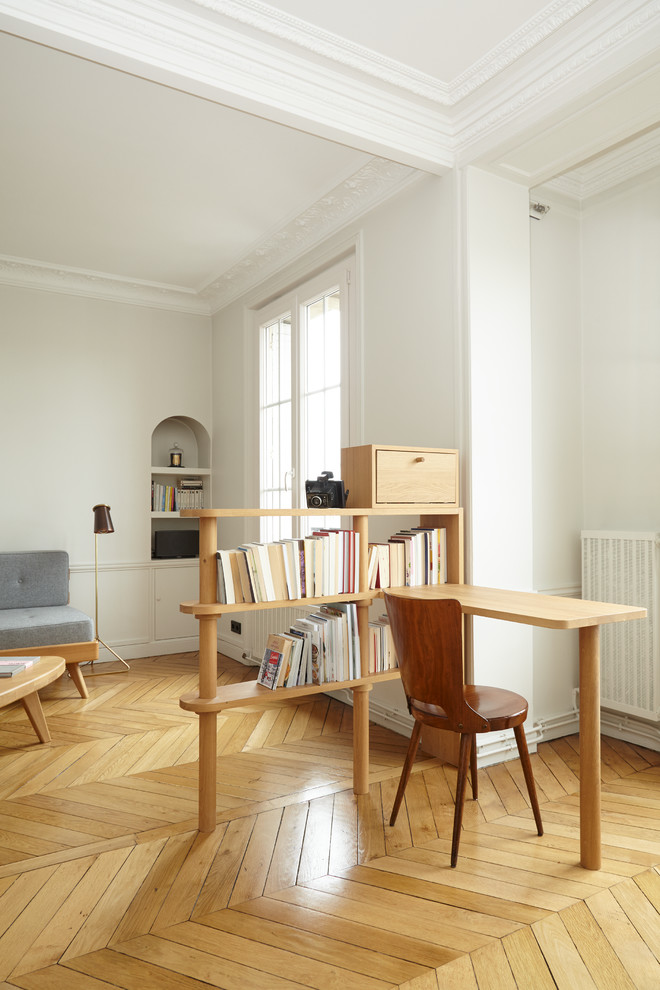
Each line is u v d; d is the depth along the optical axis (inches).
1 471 202.2
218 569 101.0
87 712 156.6
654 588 126.6
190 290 225.6
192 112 123.2
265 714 154.3
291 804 105.3
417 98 120.0
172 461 235.5
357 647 109.4
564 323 145.7
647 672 128.0
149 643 221.3
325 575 107.6
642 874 84.5
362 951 70.1
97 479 216.1
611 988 64.5
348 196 153.3
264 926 74.5
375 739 136.3
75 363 213.9
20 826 98.3
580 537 146.9
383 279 148.7
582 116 109.5
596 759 86.1
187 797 108.5
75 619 170.2
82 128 128.8
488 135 121.0
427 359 135.2
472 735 106.7
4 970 67.6
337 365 170.4
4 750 131.0
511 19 100.9
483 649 123.4
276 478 200.4
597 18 99.3
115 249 191.9
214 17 99.8
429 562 121.6
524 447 132.0
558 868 86.0
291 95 110.6
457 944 71.1
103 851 90.7
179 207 164.4
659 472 133.1
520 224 133.9
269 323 204.7
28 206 163.9
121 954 70.0
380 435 148.7
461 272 126.7
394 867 86.6
